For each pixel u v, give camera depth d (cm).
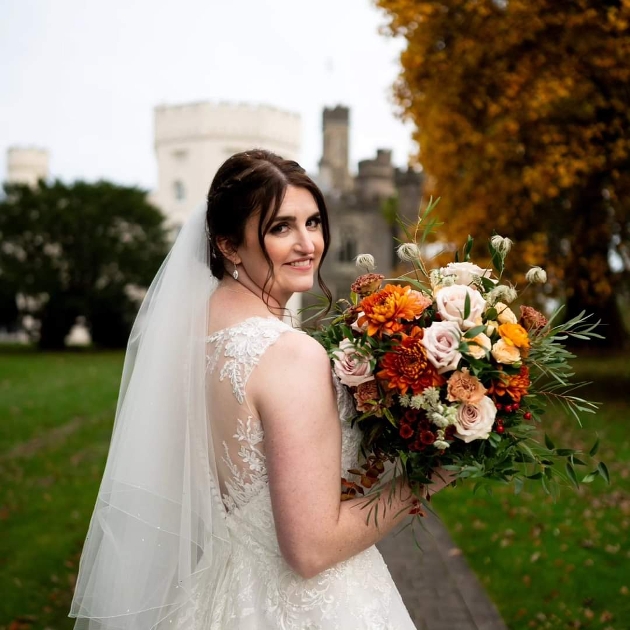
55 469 789
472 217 1110
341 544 143
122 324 3272
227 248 166
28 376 1805
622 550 486
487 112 1094
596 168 1025
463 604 412
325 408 146
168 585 166
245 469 153
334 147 5062
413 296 155
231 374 152
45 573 467
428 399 146
